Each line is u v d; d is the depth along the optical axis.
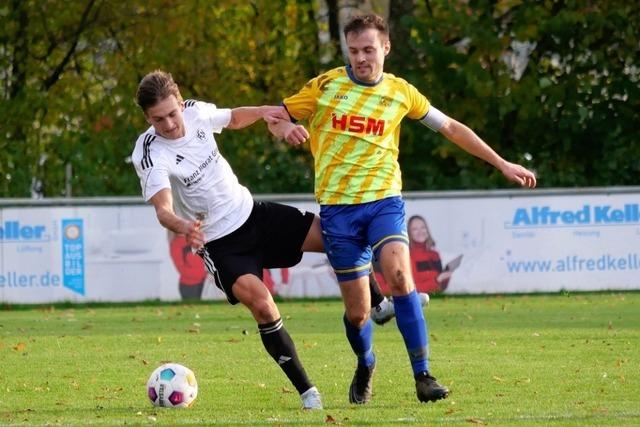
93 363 35.34
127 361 35.81
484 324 47.22
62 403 26.89
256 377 31.64
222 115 25.56
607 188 62.56
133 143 80.31
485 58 80.62
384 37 25.38
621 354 35.97
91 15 82.56
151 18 82.69
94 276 60.94
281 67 83.88
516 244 62.38
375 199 25.02
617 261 62.75
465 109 80.56
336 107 25.20
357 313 25.78
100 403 26.88
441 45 79.50
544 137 81.31
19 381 31.14
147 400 27.31
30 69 82.88
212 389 29.14
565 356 35.56
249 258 25.39
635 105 80.44
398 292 24.53
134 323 50.56
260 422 22.83
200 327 48.16
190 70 83.44
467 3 79.88
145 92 24.03
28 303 60.28
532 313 52.44
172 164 24.66
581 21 78.38
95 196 78.69
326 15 87.75
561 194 62.38
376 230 24.84
